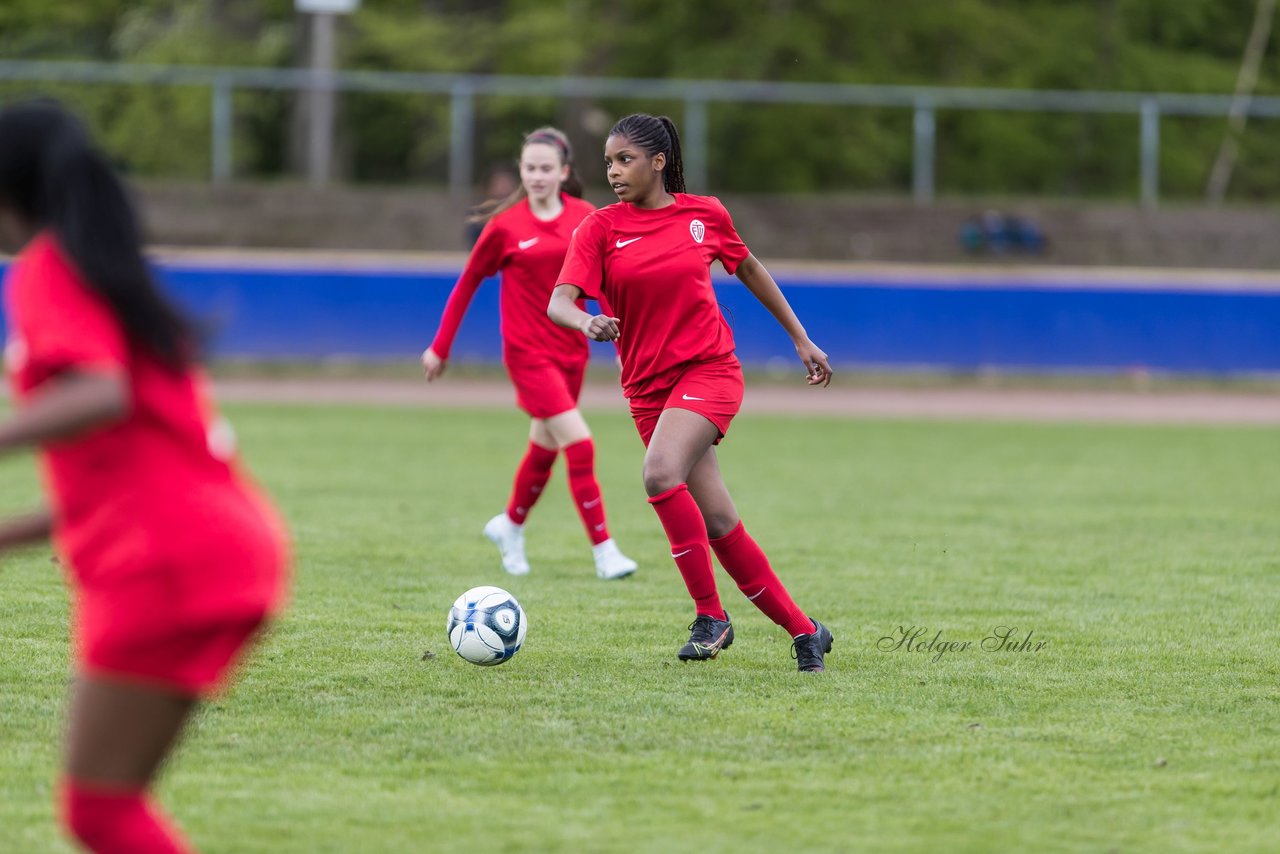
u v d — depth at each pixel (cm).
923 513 3850
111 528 1048
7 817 1486
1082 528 3609
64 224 1019
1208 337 7831
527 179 2866
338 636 2330
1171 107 9600
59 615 2438
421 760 1697
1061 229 9612
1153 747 1780
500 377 7744
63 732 1778
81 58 11781
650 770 1667
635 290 2106
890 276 7862
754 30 11669
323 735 1789
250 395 6838
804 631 2155
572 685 2047
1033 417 6612
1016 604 2675
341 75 9294
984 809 1546
